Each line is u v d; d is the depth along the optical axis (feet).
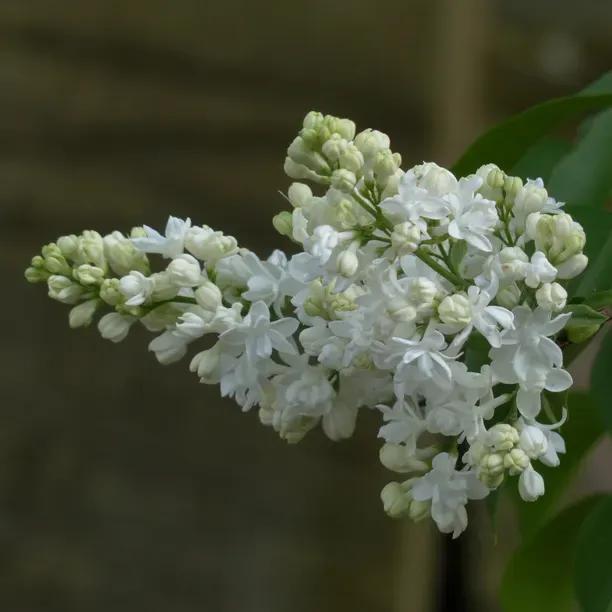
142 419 5.08
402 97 5.80
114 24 5.43
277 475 5.12
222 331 2.26
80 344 5.13
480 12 6.77
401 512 2.27
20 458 4.95
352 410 2.30
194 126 5.46
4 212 5.18
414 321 2.17
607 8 7.59
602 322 2.23
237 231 5.39
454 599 5.25
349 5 5.80
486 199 2.20
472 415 2.19
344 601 5.03
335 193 2.17
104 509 4.97
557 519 2.52
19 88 5.26
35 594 4.86
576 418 2.51
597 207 2.39
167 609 4.91
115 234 2.30
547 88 7.30
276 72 5.63
